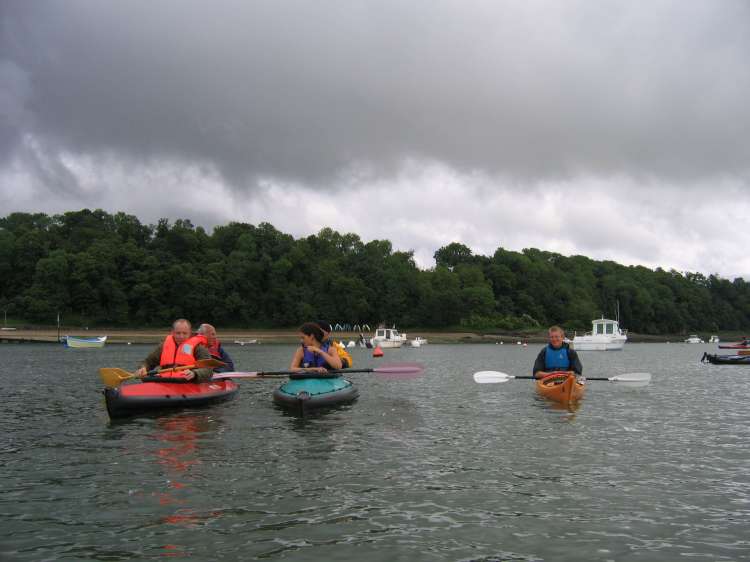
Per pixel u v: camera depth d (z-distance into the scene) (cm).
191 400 1080
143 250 9612
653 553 411
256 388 1459
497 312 11425
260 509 502
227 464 655
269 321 9844
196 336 1155
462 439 795
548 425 909
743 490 556
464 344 8794
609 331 6009
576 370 1302
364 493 546
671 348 7250
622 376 1303
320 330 1190
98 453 711
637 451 721
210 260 10206
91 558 402
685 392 1402
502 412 1043
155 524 466
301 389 1093
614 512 495
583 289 13038
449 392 1370
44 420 962
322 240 11556
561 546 424
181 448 739
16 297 8506
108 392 959
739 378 1866
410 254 12169
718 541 433
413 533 448
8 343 6706
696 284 15275
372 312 10044
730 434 834
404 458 684
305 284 10275
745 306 15225
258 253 10656
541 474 613
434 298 10262
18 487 566
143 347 5875
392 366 1192
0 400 1243
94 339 5794
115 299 8794
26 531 451
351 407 1105
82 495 540
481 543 429
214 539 435
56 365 2550
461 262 13075
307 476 604
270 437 809
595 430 864
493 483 579
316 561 398
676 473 617
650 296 13512
